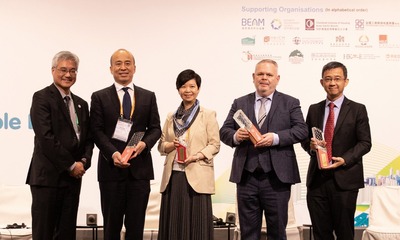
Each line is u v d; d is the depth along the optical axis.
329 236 4.41
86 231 6.06
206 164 4.29
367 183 6.04
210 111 4.39
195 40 6.08
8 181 5.96
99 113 4.31
